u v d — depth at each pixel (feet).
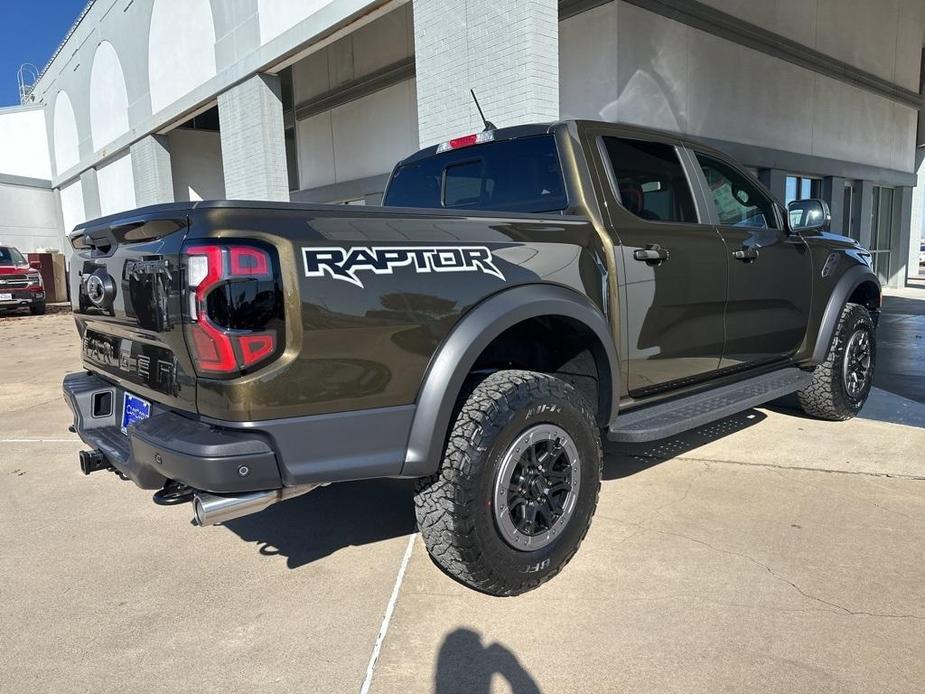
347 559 9.80
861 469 12.71
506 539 8.16
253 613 8.41
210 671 7.29
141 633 8.03
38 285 55.88
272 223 6.89
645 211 10.93
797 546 9.69
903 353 25.07
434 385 7.67
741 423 15.98
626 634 7.70
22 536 10.87
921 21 54.44
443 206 12.82
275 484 6.95
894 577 8.79
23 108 89.56
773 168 41.24
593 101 31.45
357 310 7.18
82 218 81.82
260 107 38.81
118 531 11.00
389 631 7.93
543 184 10.71
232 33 39.86
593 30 31.04
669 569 9.12
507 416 8.04
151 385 8.04
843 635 7.57
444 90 25.09
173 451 6.89
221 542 10.49
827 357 14.84
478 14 23.35
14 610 8.61
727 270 11.76
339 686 6.99
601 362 9.64
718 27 35.83
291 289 6.81
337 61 48.83
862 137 50.19
